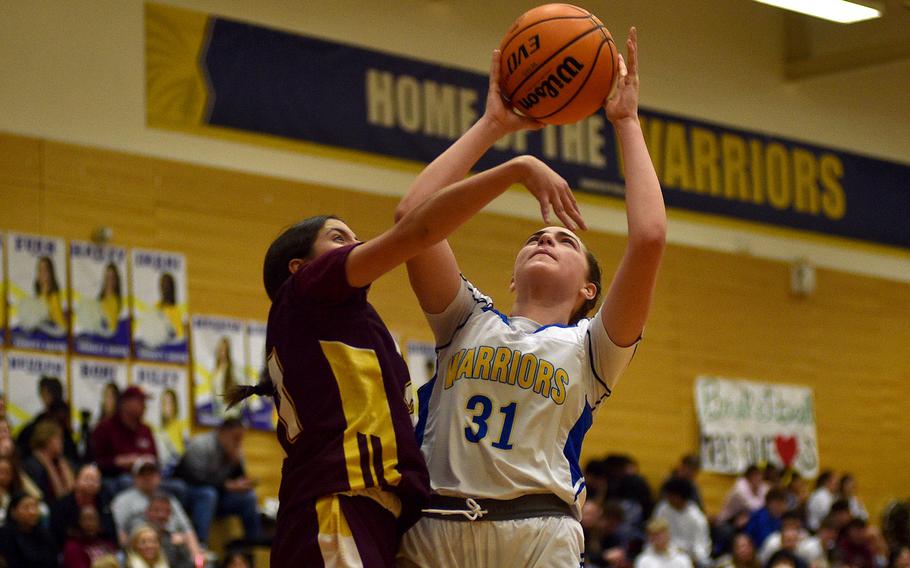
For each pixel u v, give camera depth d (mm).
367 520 3822
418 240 3709
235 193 15469
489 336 4246
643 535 14680
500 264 17266
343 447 3818
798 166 20547
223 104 15562
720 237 19609
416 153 16906
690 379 18906
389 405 3922
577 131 18281
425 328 16469
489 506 4035
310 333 3916
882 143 21656
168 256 14820
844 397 20469
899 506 17141
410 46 17078
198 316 14852
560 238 4504
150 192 14906
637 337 4207
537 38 4250
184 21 15414
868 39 20391
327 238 4176
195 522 12641
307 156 16062
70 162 14469
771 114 20391
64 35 14672
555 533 4039
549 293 4434
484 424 4109
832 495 18531
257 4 15977
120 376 14188
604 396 4301
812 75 20312
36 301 13867
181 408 14469
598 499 15836
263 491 14789
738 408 19234
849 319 20781
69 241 14234
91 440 12852
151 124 15078
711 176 19594
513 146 17672
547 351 4195
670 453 18469
